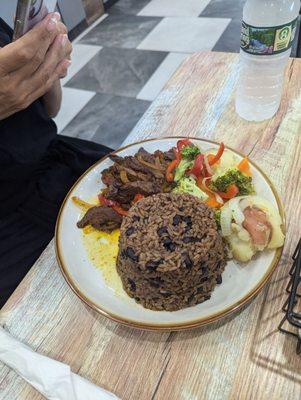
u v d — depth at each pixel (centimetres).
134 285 75
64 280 83
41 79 95
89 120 282
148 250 71
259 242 76
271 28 94
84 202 98
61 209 95
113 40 367
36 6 78
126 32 375
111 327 74
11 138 118
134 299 77
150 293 73
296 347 66
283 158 102
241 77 118
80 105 297
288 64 132
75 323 76
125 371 68
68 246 87
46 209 122
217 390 63
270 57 102
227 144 109
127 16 404
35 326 76
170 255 70
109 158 106
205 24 358
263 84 113
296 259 69
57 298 80
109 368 68
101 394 61
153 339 71
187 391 64
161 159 102
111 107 290
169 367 67
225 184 88
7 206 123
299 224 85
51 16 83
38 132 126
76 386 62
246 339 69
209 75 137
